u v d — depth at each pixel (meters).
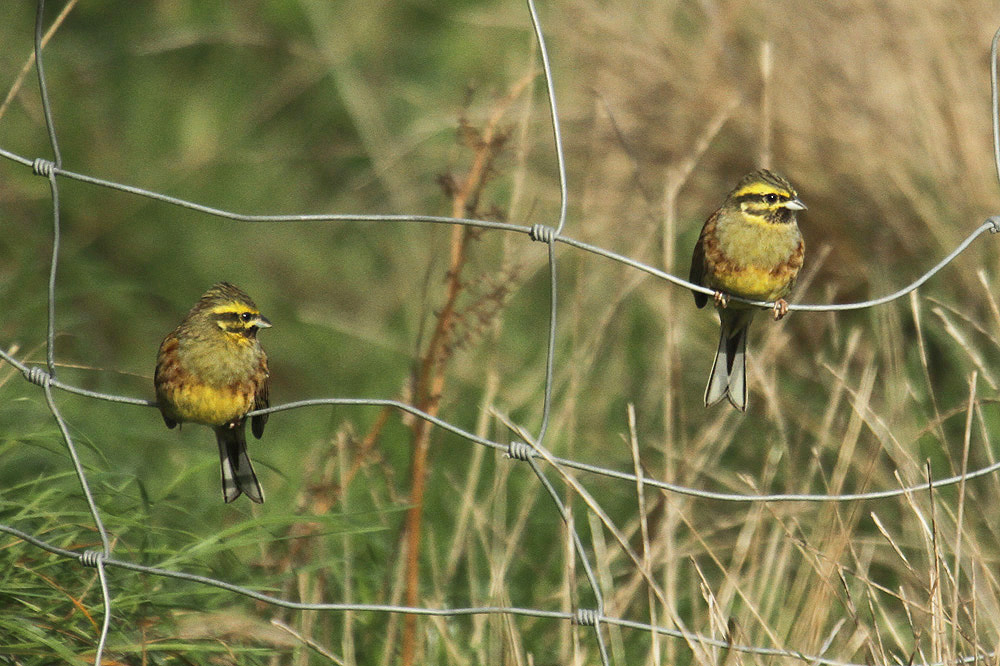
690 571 9.95
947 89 12.06
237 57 18.86
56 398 10.80
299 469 11.80
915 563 9.62
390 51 18.77
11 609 7.62
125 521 7.94
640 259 11.16
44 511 8.17
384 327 15.28
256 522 8.02
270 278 16.30
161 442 12.06
